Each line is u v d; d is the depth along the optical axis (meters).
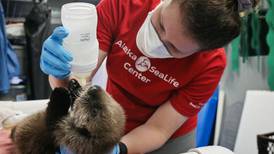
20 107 1.27
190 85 1.15
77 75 0.89
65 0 2.59
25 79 2.84
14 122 0.96
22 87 2.82
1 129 0.95
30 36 2.76
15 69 2.76
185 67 1.12
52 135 0.72
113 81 1.23
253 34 2.52
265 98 2.59
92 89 0.73
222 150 1.03
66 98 0.72
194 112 1.18
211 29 0.84
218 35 0.85
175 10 0.87
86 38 0.87
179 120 1.19
